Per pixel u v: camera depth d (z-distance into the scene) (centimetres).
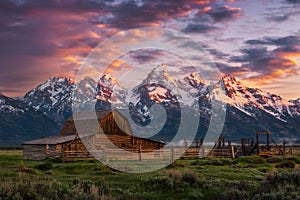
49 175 3188
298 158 4775
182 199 2494
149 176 2967
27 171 3284
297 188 2558
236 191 2573
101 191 2448
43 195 2138
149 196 2492
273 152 6188
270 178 2806
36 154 5869
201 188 2689
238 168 3791
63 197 2159
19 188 2130
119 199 2381
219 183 2809
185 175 2811
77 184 2467
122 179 2906
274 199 2403
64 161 5016
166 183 2656
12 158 5928
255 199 2475
